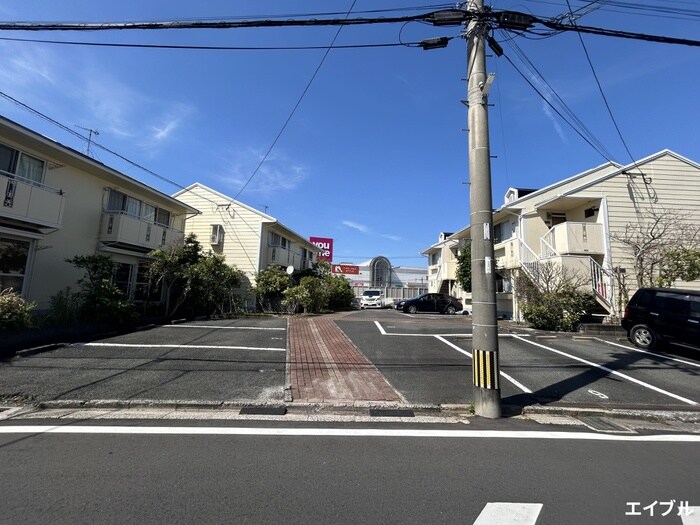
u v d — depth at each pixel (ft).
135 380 20.88
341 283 95.09
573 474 11.68
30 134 34.58
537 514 9.46
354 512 9.34
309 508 9.48
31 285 38.65
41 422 15.38
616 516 9.45
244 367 24.32
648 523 9.18
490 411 17.33
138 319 40.98
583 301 42.29
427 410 18.26
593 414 18.29
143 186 50.44
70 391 18.90
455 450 13.37
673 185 50.75
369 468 11.78
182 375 22.11
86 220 44.83
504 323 50.39
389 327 43.80
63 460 11.84
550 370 25.72
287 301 67.56
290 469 11.59
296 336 36.60
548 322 41.83
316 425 15.72
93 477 10.79
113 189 48.52
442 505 9.75
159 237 53.88
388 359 27.81
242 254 73.51
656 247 43.09
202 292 54.39
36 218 35.60
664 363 27.89
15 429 14.48
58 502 9.46
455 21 19.77
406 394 20.17
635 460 12.87
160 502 9.59
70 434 14.05
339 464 12.01
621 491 10.70
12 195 33.32
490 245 18.33
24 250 38.17
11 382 20.01
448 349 31.55
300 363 25.89
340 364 26.00
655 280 43.42
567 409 18.45
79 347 28.32
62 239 41.78
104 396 18.35
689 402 20.07
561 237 50.47
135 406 17.58
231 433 14.51
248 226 74.23
